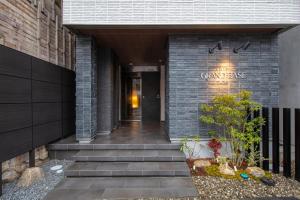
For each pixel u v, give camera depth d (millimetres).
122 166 4293
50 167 4641
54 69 5285
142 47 6645
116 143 5109
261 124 4480
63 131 5781
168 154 4652
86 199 3303
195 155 5141
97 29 5012
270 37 5266
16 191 3580
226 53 5250
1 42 3680
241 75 5238
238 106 4578
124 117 10633
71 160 5062
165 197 3365
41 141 4613
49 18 5469
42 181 3963
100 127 6422
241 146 4551
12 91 3658
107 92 6465
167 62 5762
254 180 3934
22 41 4305
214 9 4699
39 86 4559
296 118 3930
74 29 5016
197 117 5219
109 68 6492
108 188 3646
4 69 3457
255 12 4699
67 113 6086
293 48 6047
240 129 4641
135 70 10359
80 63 5332
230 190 3580
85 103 5316
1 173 3438
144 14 4699
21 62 3926
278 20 4688
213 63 5246
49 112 5000
